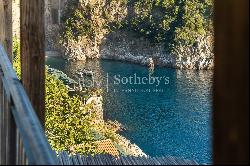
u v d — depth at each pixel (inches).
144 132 1496.1
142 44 2239.2
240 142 42.3
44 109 126.7
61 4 2268.7
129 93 1795.0
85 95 1574.8
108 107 1662.2
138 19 2267.5
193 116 1608.0
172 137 1465.3
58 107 669.3
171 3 2253.9
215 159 44.4
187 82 1984.5
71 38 2235.5
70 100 680.4
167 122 1561.3
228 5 42.5
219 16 43.4
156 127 1526.8
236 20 42.1
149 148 1408.7
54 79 714.2
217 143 44.1
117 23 2287.2
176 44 2192.4
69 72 2012.8
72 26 2249.0
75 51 2214.6
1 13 158.2
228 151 43.1
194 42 2175.2
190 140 1440.7
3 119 88.7
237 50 42.2
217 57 43.8
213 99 45.1
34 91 124.9
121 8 2287.2
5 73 88.6
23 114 60.8
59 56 2226.9
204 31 2201.0
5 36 159.9
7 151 77.3
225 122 43.1
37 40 123.5
